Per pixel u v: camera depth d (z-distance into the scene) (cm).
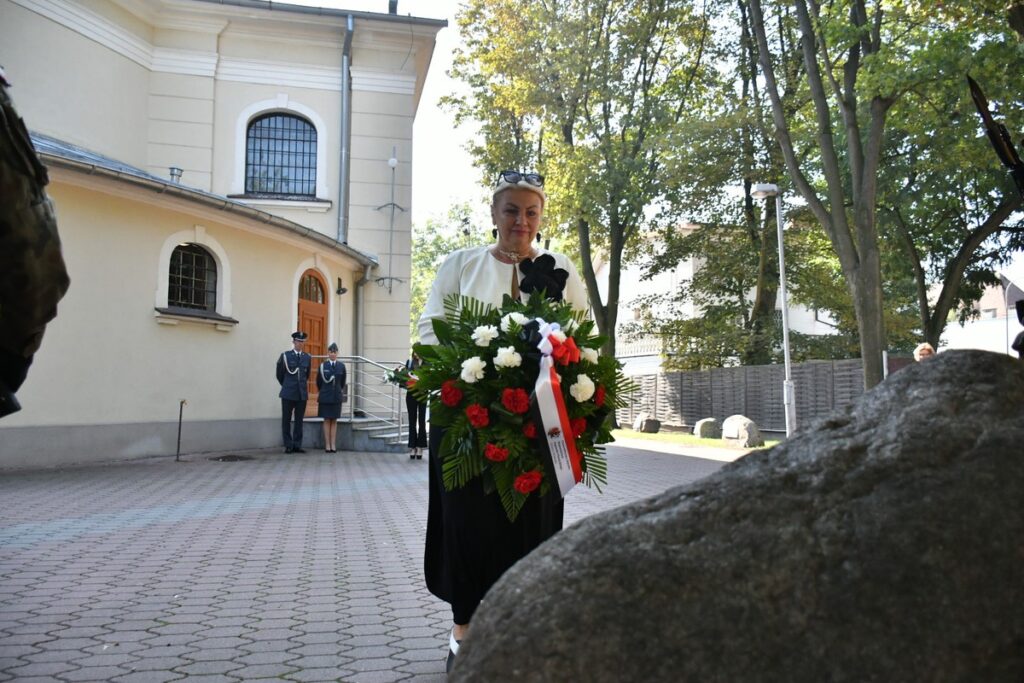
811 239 2947
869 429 157
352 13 2102
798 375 2464
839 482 149
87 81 1867
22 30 1736
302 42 2145
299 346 1705
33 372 1306
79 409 1367
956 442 152
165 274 1516
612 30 2698
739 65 2788
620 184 2678
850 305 2947
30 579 567
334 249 1900
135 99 2000
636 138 2808
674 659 138
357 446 1791
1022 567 141
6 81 270
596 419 339
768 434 2547
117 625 448
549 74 2700
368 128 2162
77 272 1366
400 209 2159
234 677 360
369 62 2169
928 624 138
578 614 141
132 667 373
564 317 339
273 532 782
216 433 1619
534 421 312
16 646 406
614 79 2688
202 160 2072
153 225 1495
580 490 1132
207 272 1633
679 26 2745
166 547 696
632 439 2503
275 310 1764
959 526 143
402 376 368
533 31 2675
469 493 339
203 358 1594
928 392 160
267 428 1745
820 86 1747
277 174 2141
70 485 1111
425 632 438
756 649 138
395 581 569
